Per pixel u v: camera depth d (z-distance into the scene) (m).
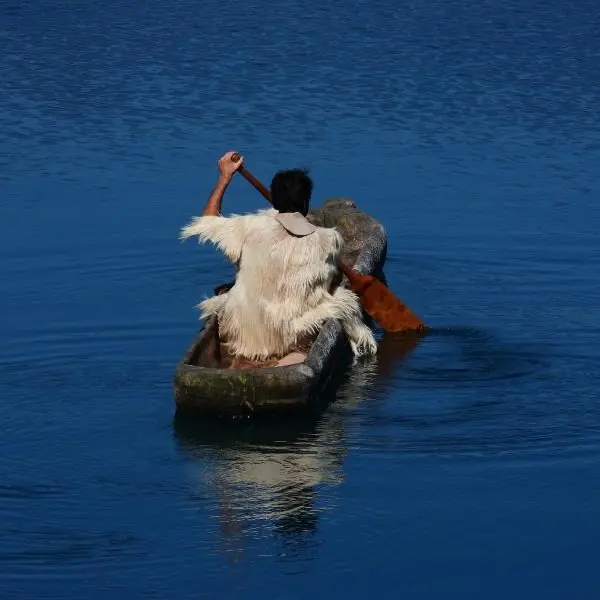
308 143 55.31
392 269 41.09
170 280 39.88
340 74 67.62
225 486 26.58
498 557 24.05
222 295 32.31
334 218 42.25
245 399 28.95
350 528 24.97
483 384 31.88
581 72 67.88
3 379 31.98
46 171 51.28
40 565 23.53
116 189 49.09
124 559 23.80
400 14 82.44
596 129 57.91
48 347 34.19
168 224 45.12
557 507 25.77
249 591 22.86
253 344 31.53
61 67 68.06
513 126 58.31
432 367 33.00
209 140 55.62
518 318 36.62
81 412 30.14
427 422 29.59
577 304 37.81
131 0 85.75
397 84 65.62
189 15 81.88
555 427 29.25
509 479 26.86
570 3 85.56
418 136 56.72
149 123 58.09
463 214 46.44
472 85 65.44
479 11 83.06
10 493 26.27
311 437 28.86
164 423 29.59
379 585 23.09
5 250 42.31
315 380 29.53
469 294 38.81
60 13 81.31
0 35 75.19
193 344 30.25
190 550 24.11
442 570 23.59
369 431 29.08
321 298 31.81
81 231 44.31
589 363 33.25
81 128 57.25
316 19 81.00
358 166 52.16
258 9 83.81
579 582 23.19
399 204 47.59
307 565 23.69
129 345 34.44
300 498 26.16
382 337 35.28
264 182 50.09
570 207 47.22
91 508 25.70
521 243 43.22
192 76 66.81
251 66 69.19
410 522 25.22
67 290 38.78
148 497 26.19
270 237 31.30
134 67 68.50
